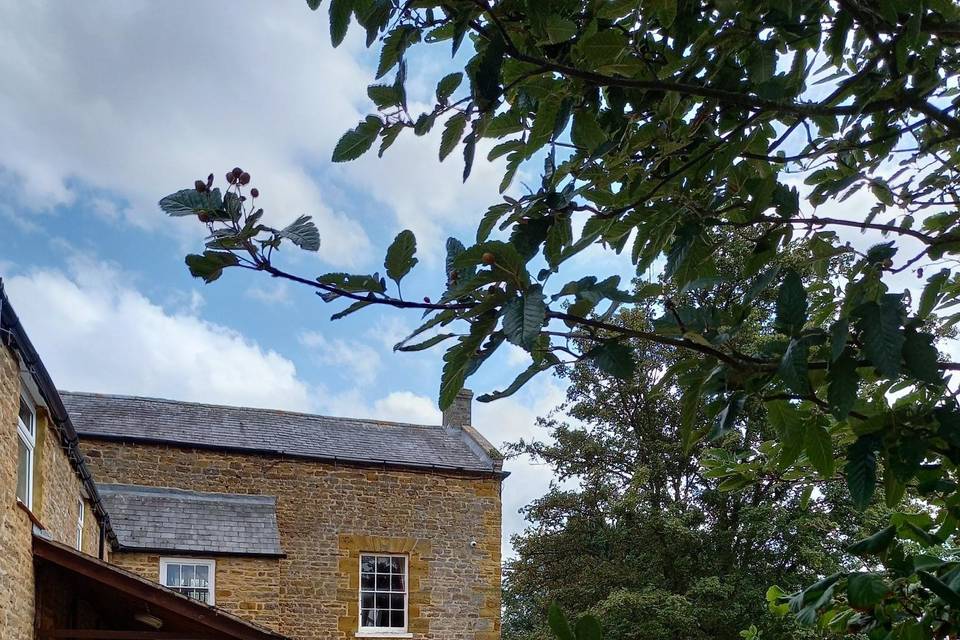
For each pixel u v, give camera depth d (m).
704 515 18.64
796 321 2.08
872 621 2.31
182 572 14.12
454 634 16.31
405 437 18.16
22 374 7.80
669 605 16.69
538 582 20.16
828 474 2.48
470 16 2.15
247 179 1.95
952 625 2.20
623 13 2.30
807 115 2.55
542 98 2.44
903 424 2.31
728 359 2.33
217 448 15.54
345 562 15.93
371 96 2.27
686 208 2.54
